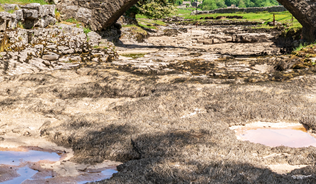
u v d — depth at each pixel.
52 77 7.48
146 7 26.08
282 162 3.31
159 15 26.91
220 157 3.33
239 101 5.56
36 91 6.35
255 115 4.95
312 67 8.80
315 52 11.47
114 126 4.48
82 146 3.93
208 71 9.55
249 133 4.41
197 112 5.30
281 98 5.69
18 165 3.52
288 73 8.05
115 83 6.77
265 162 3.29
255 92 6.04
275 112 5.00
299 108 5.13
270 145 4.01
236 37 23.94
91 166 3.50
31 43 10.16
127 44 19.97
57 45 10.92
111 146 3.83
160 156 3.46
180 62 11.27
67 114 5.18
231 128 4.61
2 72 7.61
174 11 27.94
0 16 8.49
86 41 12.71
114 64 9.71
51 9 12.66
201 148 3.56
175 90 6.32
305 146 3.99
